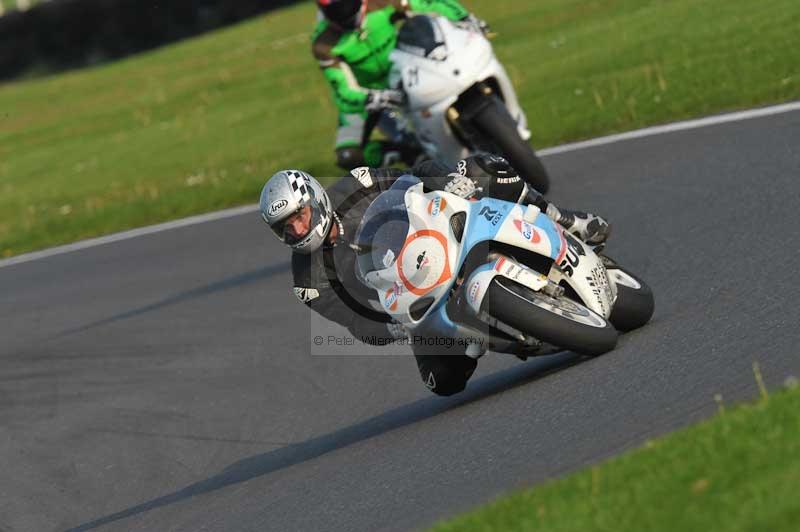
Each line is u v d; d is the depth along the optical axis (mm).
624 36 57656
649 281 25562
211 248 43000
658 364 18859
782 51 42438
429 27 33188
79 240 51750
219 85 87875
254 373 28703
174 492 22938
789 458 12266
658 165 34750
